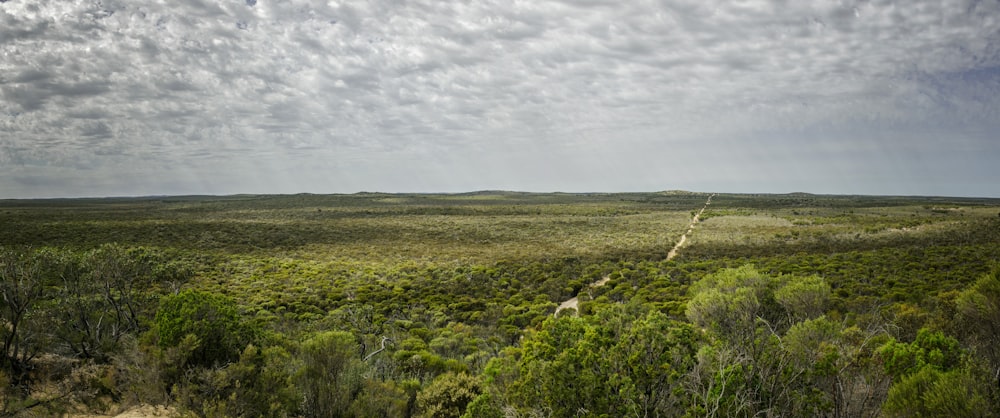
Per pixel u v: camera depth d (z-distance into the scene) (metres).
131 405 9.72
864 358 8.15
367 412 10.16
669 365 7.56
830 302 17.70
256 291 32.62
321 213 96.38
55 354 12.23
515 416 8.28
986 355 8.62
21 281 12.17
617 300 29.69
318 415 10.12
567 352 8.09
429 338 22.06
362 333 20.44
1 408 9.14
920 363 7.59
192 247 50.25
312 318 25.61
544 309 28.36
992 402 6.19
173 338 10.31
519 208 117.12
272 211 99.38
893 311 14.63
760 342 7.48
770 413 6.32
